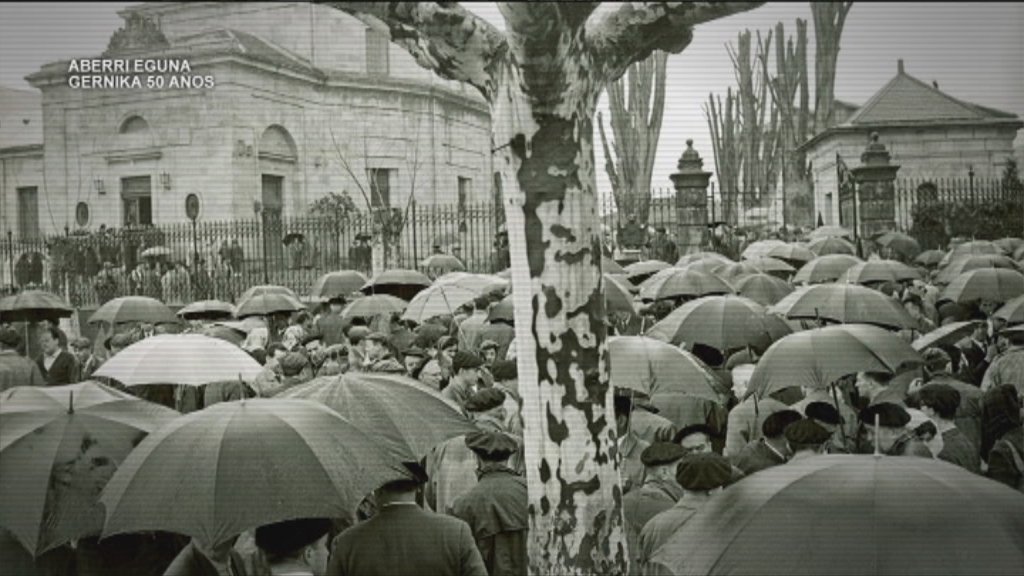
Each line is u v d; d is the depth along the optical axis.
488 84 4.80
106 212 35.94
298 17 40.19
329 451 4.66
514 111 4.61
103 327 15.60
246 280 28.11
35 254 29.22
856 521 3.53
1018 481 7.11
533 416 4.72
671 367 7.34
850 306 9.44
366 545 4.85
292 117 37.06
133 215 35.88
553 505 4.67
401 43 5.01
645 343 7.58
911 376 8.53
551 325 4.65
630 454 7.17
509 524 5.74
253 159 35.31
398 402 6.01
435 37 4.71
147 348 7.86
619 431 7.27
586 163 4.68
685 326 9.12
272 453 4.53
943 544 3.42
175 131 35.00
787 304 9.94
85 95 36.06
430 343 10.88
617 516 4.72
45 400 5.52
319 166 37.81
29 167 37.47
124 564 5.25
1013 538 3.45
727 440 7.75
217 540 4.25
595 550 4.65
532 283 4.68
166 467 4.51
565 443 4.64
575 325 4.64
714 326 9.02
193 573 4.62
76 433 5.16
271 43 39.12
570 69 4.51
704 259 15.66
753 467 6.58
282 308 14.05
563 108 4.57
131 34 35.62
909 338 11.45
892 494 3.63
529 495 4.77
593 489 4.66
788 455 6.62
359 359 11.05
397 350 12.62
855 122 36.94
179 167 34.91
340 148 38.34
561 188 4.62
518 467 7.02
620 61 4.83
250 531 4.96
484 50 4.74
